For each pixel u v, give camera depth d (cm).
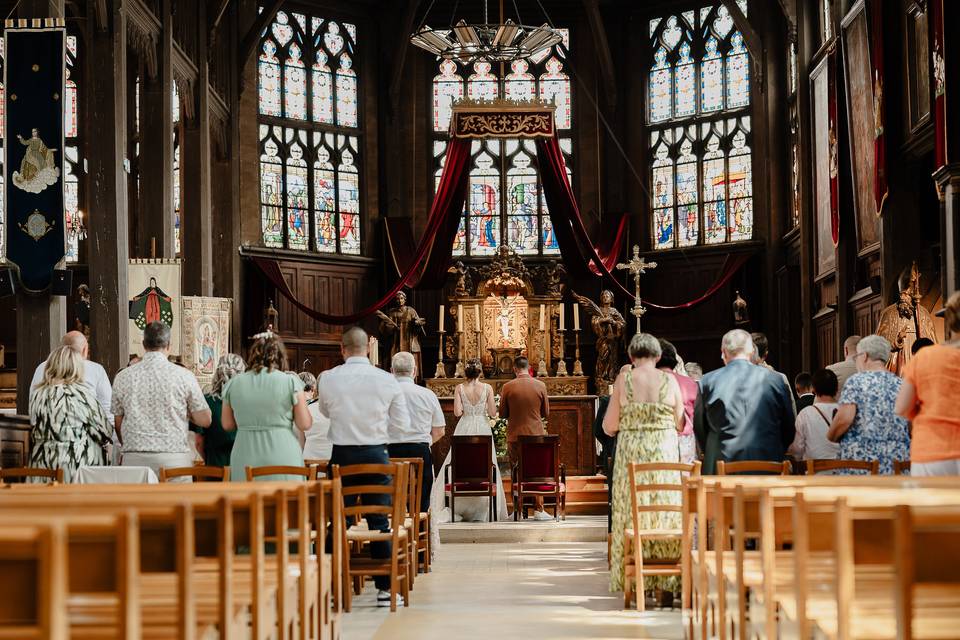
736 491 473
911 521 286
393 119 2920
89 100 1684
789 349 2536
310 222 2812
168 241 2039
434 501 1257
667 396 841
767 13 2639
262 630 427
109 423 886
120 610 283
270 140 2758
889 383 795
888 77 1673
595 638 691
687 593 680
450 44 1811
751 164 2731
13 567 244
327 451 1176
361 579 942
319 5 2864
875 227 1798
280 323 2695
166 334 846
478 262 2919
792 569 517
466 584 984
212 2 2417
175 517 326
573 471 1884
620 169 2917
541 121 1816
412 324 2397
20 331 1251
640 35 2942
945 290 1395
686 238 2836
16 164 1246
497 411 1577
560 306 2352
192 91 2339
